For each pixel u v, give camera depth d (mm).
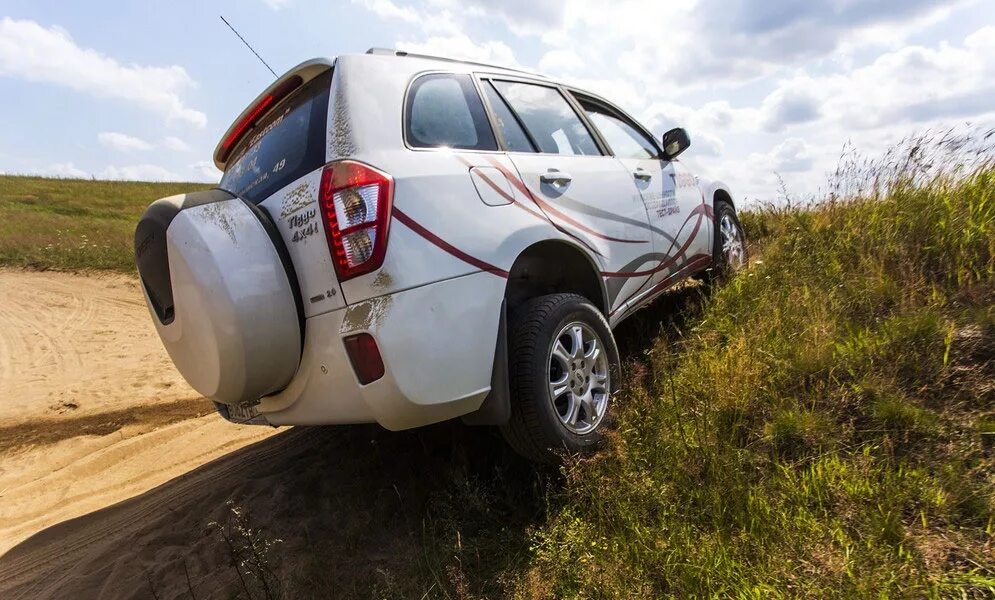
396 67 2672
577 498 2377
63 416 5512
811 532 1892
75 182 32594
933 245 3154
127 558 2785
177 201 2514
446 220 2354
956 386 2336
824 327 2838
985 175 3383
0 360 7363
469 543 2352
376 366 2135
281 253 2404
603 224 3236
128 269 11930
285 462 3521
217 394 2459
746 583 1755
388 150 2352
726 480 2191
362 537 2572
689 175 4496
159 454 4414
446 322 2248
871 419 2316
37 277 11453
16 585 2832
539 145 3148
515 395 2508
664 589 1904
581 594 1960
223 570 2533
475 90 2980
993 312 2564
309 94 2643
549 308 2641
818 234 4094
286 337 2346
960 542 1769
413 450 3178
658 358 3252
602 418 2803
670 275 3959
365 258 2162
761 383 2660
